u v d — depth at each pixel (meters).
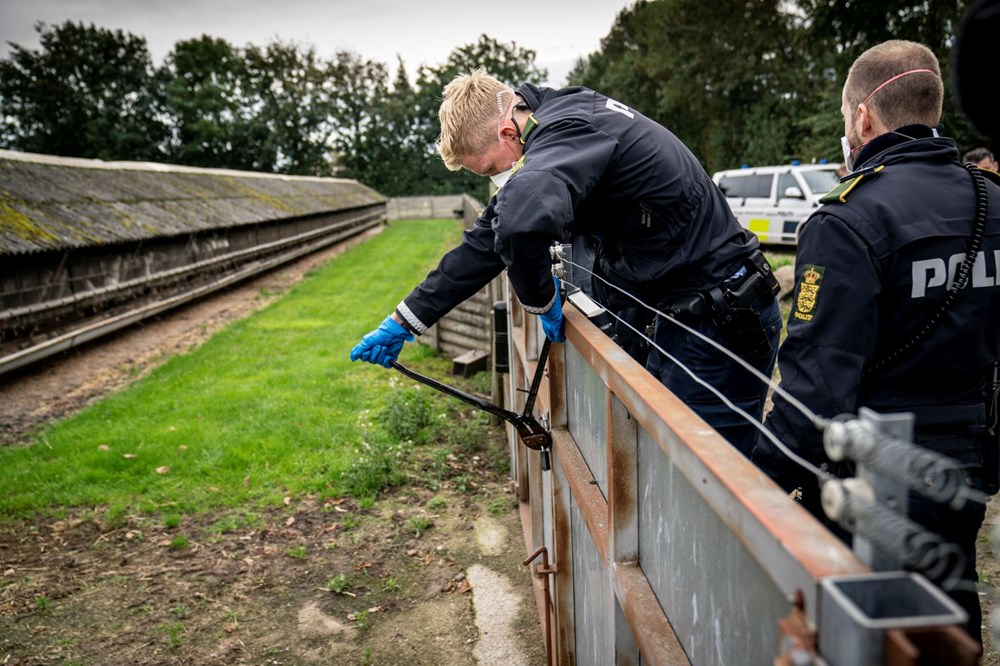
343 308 12.76
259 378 7.82
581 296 2.24
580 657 2.44
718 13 32.22
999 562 3.08
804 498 1.76
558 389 2.44
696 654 1.21
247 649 3.22
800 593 0.71
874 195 1.60
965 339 1.58
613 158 2.02
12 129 63.09
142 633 3.34
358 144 66.81
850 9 20.06
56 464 5.35
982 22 0.86
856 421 0.71
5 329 8.12
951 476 0.71
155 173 16.92
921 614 0.62
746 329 2.14
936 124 1.69
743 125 33.66
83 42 63.69
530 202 1.78
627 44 50.81
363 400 6.77
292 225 21.75
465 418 6.03
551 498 2.54
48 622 3.43
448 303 2.36
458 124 2.22
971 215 1.57
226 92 64.50
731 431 2.25
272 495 4.76
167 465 5.33
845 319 1.56
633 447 1.55
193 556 4.04
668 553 1.35
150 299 11.99
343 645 3.23
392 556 3.97
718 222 2.17
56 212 10.13
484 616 3.39
